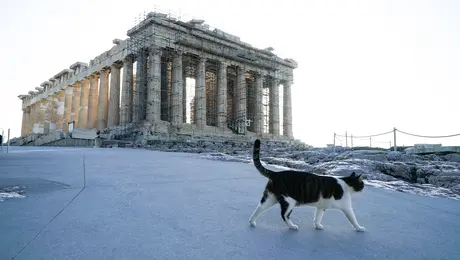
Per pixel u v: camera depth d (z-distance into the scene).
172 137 42.41
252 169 12.32
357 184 4.73
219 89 52.59
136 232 4.22
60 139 50.00
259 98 59.09
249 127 61.34
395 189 8.98
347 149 23.05
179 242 3.90
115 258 3.31
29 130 84.06
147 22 45.41
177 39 47.00
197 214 5.32
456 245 4.26
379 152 17.48
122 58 50.22
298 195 4.56
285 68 65.00
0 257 3.21
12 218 4.67
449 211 6.48
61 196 6.36
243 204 6.23
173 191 7.28
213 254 3.54
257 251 3.68
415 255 3.82
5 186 7.21
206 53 51.00
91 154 18.59
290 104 65.19
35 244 3.63
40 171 10.07
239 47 55.19
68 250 3.48
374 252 3.84
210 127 50.19
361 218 5.57
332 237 4.38
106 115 55.28
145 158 16.52
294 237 4.29
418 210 6.46
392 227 5.07
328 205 4.61
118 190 7.18
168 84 50.50
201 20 49.09
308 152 20.31
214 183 8.67
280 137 60.22
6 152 19.39
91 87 58.53
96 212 5.18
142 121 43.78
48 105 72.88
